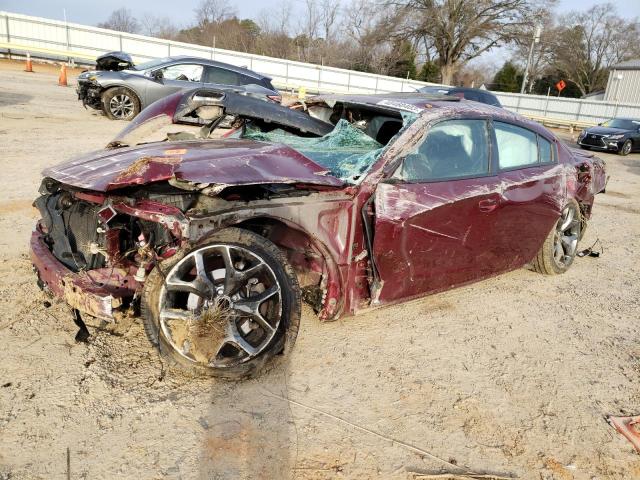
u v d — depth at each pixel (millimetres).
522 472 2369
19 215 5117
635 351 3619
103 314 2584
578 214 4934
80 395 2572
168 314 2613
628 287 4891
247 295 2732
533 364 3316
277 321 2750
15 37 25609
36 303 3416
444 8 43562
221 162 2717
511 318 3973
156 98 11711
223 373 2711
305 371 2965
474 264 3826
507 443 2551
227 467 2219
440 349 3385
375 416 2646
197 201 2693
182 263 2617
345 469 2273
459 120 3662
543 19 44781
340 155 3641
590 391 3070
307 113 4602
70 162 3209
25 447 2223
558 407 2881
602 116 30828
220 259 2764
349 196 3002
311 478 2203
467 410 2771
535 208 4148
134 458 2223
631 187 11133
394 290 3316
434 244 3385
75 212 3016
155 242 2740
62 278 2740
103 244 2820
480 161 3768
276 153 3004
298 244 3084
